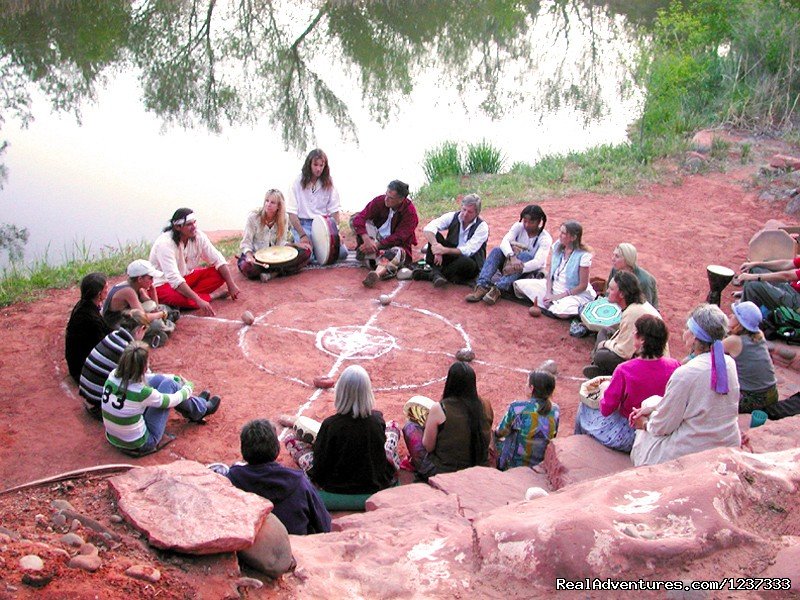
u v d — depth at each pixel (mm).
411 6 28000
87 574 3391
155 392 6820
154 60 23047
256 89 21656
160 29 25031
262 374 8422
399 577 3881
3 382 8016
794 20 18172
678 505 3945
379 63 23734
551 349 9203
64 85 21250
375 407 7898
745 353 7188
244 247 10758
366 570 3973
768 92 17406
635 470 4605
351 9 27375
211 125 19516
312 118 19969
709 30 19344
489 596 3654
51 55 22812
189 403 7301
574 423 7535
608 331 8766
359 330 9422
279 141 18578
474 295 10180
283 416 7547
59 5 25344
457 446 6660
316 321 9586
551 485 6051
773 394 7246
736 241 12305
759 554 3736
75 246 12734
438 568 3926
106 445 7098
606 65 23797
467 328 9594
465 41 26062
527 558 3734
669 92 15961
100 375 7254
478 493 5773
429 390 8289
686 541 3688
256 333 9211
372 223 10984
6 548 3418
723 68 18234
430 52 25094
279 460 7059
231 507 3834
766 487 4285
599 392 6641
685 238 12398
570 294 9719
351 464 6324
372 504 5645
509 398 8203
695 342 5590
